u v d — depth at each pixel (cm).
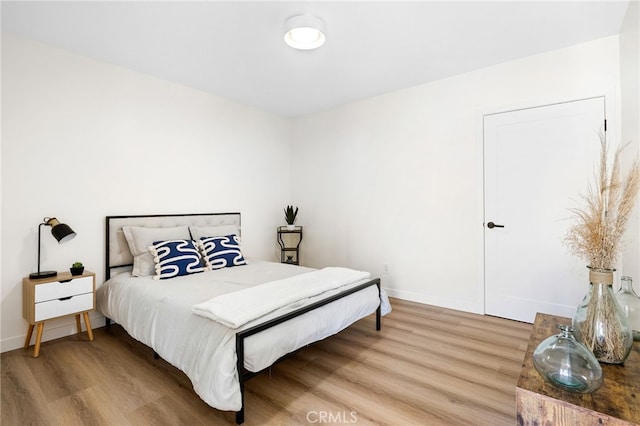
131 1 204
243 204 415
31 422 155
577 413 91
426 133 346
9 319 237
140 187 313
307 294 209
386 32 242
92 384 189
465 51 274
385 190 379
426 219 348
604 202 123
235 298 192
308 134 459
